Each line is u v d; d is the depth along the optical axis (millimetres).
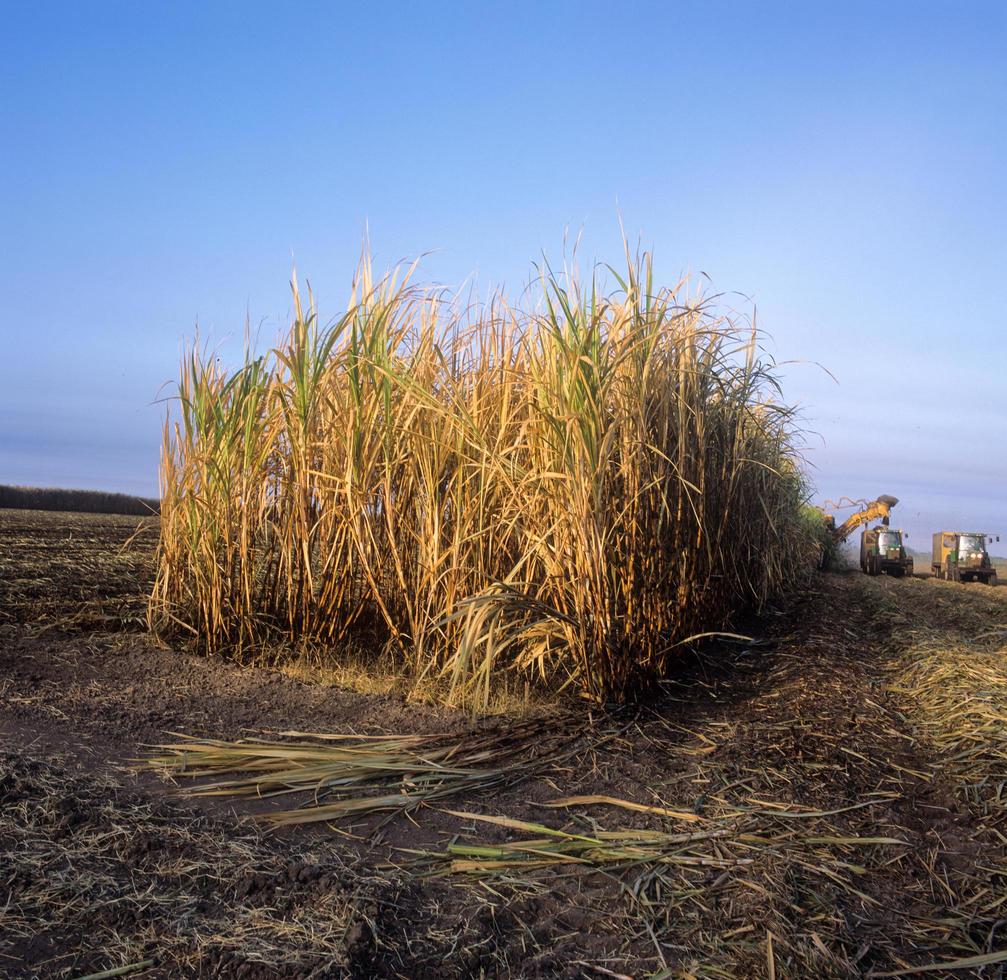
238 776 3789
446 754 4090
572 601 5086
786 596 10602
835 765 4137
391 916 2523
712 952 2459
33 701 4699
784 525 10211
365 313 6074
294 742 4277
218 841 2992
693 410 5980
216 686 5258
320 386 6133
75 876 2645
